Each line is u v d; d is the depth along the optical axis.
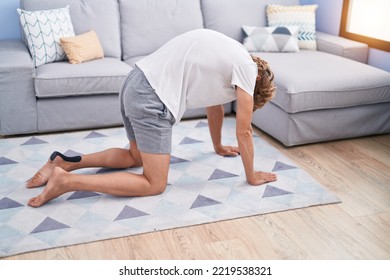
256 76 2.03
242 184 2.39
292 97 2.71
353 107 2.96
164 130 2.08
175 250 1.86
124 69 3.02
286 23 3.69
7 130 2.88
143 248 1.87
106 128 3.13
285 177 2.48
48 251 1.84
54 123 2.96
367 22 3.68
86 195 2.25
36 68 3.00
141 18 3.48
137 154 2.45
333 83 2.80
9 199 2.20
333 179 2.51
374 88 2.89
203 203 2.20
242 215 2.11
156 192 2.23
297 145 2.96
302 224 2.07
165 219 2.06
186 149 2.81
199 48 2.02
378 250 1.89
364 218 2.13
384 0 3.46
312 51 3.65
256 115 3.16
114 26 3.42
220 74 2.00
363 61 3.58
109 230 1.96
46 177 2.31
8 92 2.80
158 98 2.04
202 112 3.32
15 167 2.52
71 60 3.04
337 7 3.97
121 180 2.13
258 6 3.78
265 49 3.57
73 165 2.36
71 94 2.89
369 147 2.96
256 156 2.74
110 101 3.03
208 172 2.52
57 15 3.14
